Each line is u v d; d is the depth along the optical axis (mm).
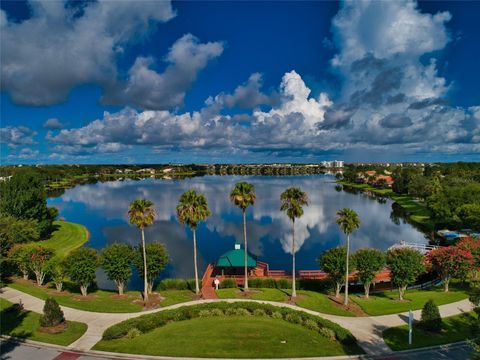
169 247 84375
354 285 55688
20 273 58219
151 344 32875
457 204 96062
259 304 41375
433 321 35938
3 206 83500
